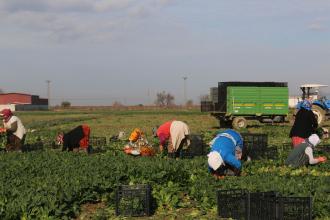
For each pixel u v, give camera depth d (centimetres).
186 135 1788
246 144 1742
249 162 1506
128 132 3391
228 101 3619
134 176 1309
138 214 1022
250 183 1111
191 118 5512
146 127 3962
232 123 3641
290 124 3916
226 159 1287
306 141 1448
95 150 2084
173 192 1159
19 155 1731
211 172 1334
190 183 1265
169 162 1486
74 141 1938
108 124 4409
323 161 1504
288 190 1022
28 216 939
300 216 911
